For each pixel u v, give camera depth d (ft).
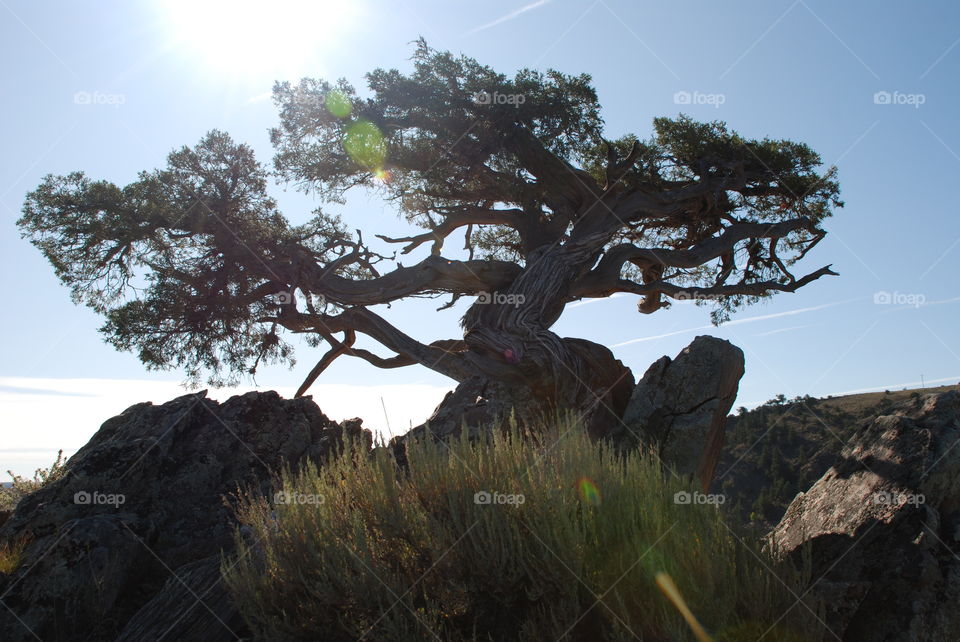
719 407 32.50
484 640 15.84
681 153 87.61
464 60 77.82
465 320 69.41
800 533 20.71
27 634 21.86
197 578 21.17
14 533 26.00
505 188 79.10
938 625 16.38
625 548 15.93
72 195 76.33
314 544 16.84
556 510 16.22
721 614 14.97
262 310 78.89
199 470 30.12
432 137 77.25
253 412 33.30
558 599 15.58
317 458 32.53
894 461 20.20
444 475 17.95
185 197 76.43
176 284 74.08
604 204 78.89
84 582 22.89
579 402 41.70
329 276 78.59
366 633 15.25
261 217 81.71
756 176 87.86
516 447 18.80
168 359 73.67
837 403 144.05
